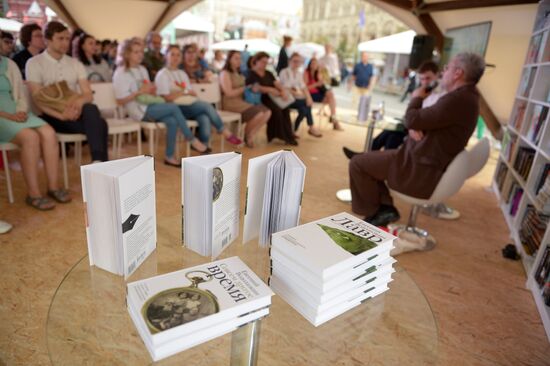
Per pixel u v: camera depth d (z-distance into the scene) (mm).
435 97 2295
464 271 2195
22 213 2359
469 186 3824
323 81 5836
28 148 2330
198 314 730
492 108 4664
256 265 1145
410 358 897
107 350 820
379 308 1035
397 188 2254
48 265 1840
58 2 5508
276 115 4586
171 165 3551
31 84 2572
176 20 7957
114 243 980
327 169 3891
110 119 3225
